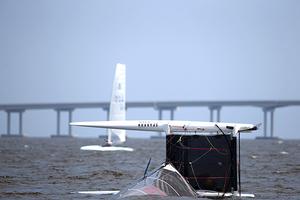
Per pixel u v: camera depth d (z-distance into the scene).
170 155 99.94
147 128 100.94
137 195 86.88
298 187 131.38
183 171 99.44
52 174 161.38
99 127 101.88
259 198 105.25
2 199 103.44
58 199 102.69
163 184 90.81
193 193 93.06
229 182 99.19
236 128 98.81
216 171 99.12
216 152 99.12
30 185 129.75
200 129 99.75
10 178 147.25
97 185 130.88
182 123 100.31
